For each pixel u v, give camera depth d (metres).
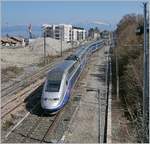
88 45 100.38
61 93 34.09
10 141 25.62
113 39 76.56
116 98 41.38
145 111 22.92
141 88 35.62
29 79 51.81
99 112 34.22
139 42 56.09
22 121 30.50
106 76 54.16
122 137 27.34
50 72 37.03
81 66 57.78
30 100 38.50
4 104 34.97
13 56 85.88
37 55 94.12
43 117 32.16
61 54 94.06
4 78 51.09
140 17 78.06
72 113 33.28
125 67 51.09
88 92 43.66
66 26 192.25
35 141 25.84
